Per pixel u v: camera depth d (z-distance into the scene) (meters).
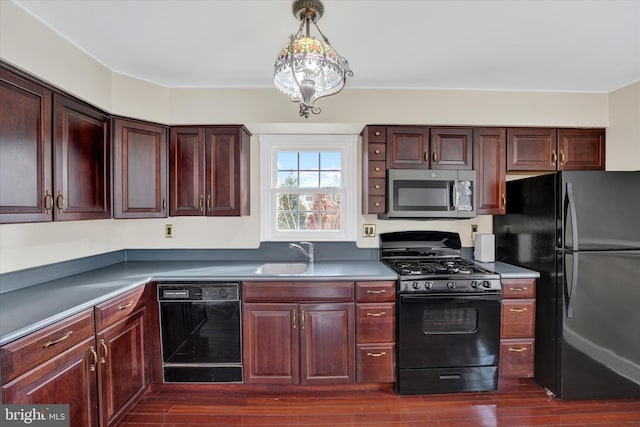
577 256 1.92
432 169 2.36
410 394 2.05
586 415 1.89
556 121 2.41
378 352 2.06
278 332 2.05
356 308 2.05
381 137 2.36
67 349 1.34
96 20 1.53
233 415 1.88
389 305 2.06
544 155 2.42
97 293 1.61
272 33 1.67
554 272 2.00
